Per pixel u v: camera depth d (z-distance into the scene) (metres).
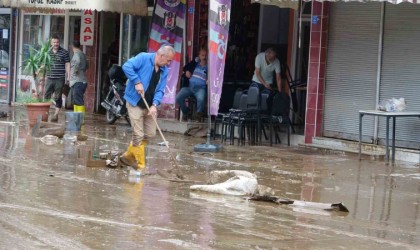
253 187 13.38
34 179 13.84
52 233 10.06
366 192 13.99
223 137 20.56
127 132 22.02
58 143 18.84
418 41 17.81
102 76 27.70
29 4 25.00
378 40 18.58
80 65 23.94
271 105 20.20
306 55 21.77
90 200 12.23
